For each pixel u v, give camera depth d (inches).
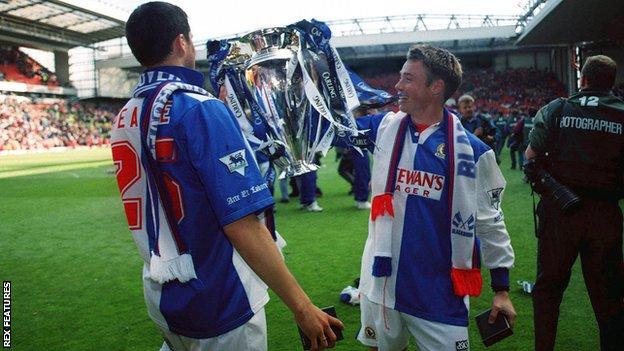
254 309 56.2
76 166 709.3
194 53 59.1
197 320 54.0
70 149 1360.7
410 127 72.2
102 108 1771.7
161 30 55.0
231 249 55.2
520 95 1423.5
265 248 49.9
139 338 121.8
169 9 56.0
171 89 52.9
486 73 1551.4
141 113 53.9
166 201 52.9
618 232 91.7
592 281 93.7
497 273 73.5
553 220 94.5
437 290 69.2
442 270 69.7
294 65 60.6
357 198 296.7
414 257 69.6
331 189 392.2
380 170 72.3
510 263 73.4
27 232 252.1
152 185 53.6
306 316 50.5
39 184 475.8
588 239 91.7
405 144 71.8
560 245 93.6
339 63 63.0
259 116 60.9
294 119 61.4
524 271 163.3
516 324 122.6
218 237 54.3
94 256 203.5
